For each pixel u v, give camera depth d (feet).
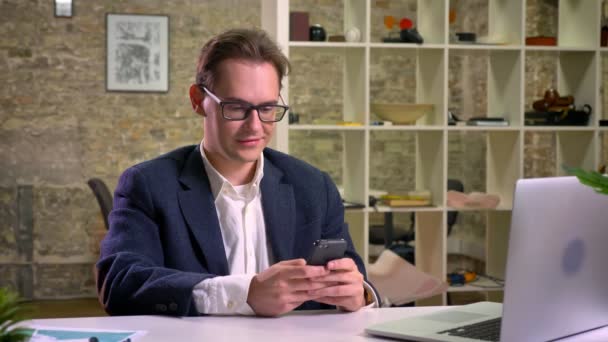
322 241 5.28
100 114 21.25
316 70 23.41
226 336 4.78
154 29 21.33
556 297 4.48
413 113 14.24
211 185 6.25
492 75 15.30
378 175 24.44
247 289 5.30
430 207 14.37
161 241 6.05
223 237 6.26
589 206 4.54
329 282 5.40
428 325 4.97
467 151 24.70
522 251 4.17
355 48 14.14
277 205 6.39
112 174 21.39
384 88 24.21
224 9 21.67
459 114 24.91
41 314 19.10
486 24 23.06
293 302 5.31
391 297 11.79
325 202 6.71
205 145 6.22
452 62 25.02
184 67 21.59
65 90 21.02
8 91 20.76
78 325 5.05
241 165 6.24
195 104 6.12
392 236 19.38
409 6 23.72
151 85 21.40
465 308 5.57
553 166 21.72
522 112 14.55
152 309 5.36
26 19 20.74
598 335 4.70
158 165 6.20
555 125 14.89
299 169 6.70
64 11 20.83
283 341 4.68
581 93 15.16
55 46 20.90
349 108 14.66
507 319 4.20
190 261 6.00
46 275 21.17
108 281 5.68
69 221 21.15
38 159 20.98
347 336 4.83
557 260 4.41
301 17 13.92
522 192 4.15
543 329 4.43
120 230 5.96
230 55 5.76
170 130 21.62
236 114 5.75
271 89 5.81
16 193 20.89
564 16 15.29
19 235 20.92
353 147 14.58
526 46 14.47
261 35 5.90
